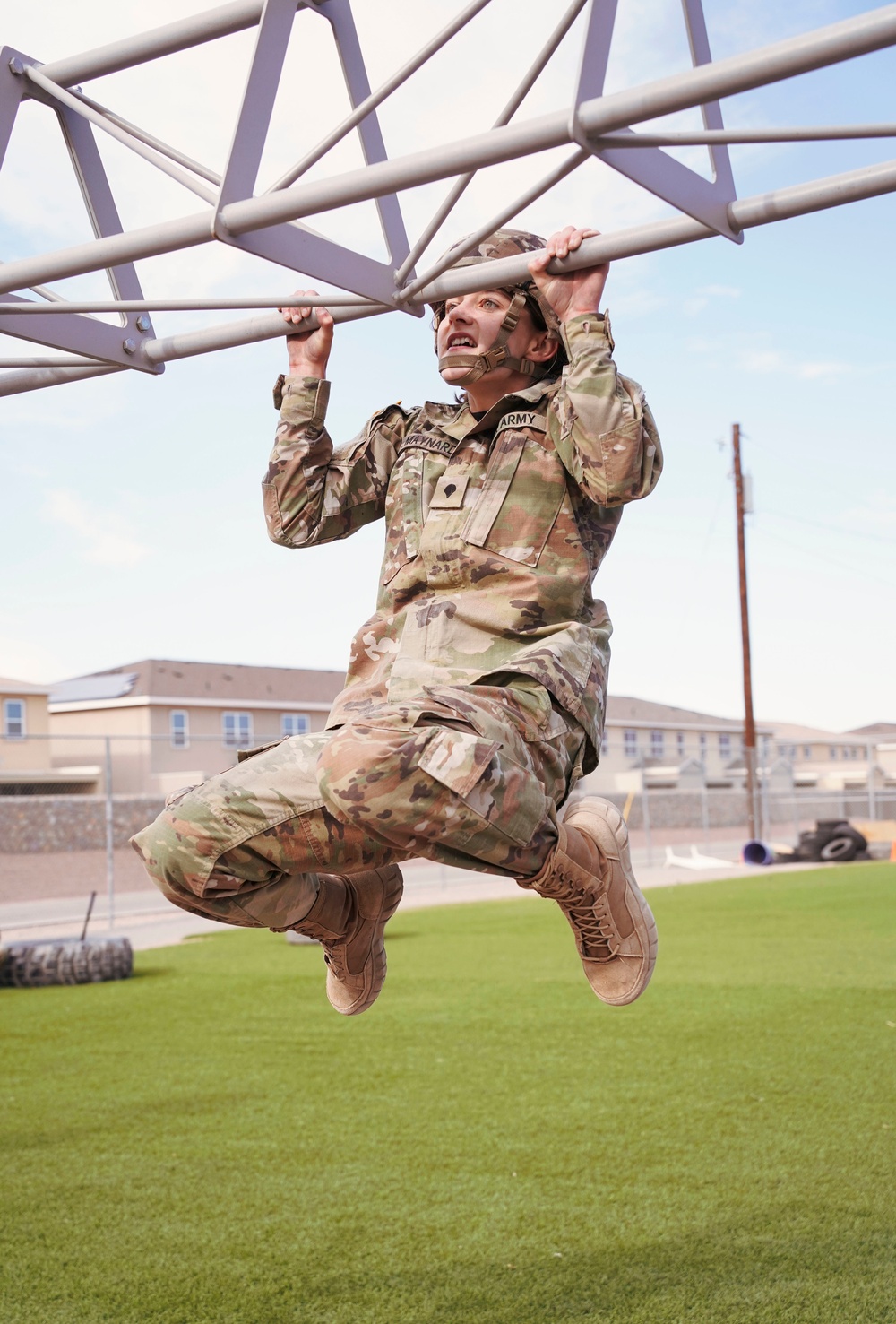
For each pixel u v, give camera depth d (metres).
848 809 44.62
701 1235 3.32
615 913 2.20
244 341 2.50
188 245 2.04
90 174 2.70
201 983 8.80
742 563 33.09
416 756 1.72
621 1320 2.80
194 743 41.59
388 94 1.97
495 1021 6.73
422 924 12.84
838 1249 3.17
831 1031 6.11
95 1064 5.93
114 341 2.67
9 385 2.97
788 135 1.75
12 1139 4.55
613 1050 5.82
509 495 2.04
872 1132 4.25
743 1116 4.52
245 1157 4.24
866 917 12.14
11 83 2.54
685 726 54.75
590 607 2.17
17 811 32.66
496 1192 3.77
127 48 2.40
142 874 27.27
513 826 1.80
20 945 9.19
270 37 2.04
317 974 9.09
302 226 2.13
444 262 2.10
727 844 34.56
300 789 1.85
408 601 2.10
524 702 1.87
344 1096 5.09
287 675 46.47
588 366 1.92
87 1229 3.54
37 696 38.59
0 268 2.22
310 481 2.33
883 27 1.50
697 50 2.10
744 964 8.74
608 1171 3.93
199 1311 2.94
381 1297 3.00
